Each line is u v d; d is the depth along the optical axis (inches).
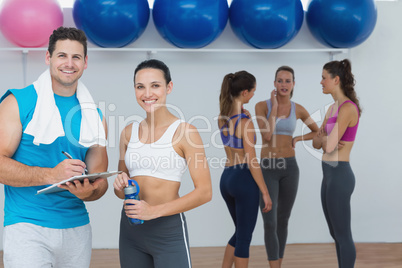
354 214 152.3
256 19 120.3
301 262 131.2
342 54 143.0
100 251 143.6
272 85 142.3
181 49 128.2
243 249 104.3
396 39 148.8
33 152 67.3
